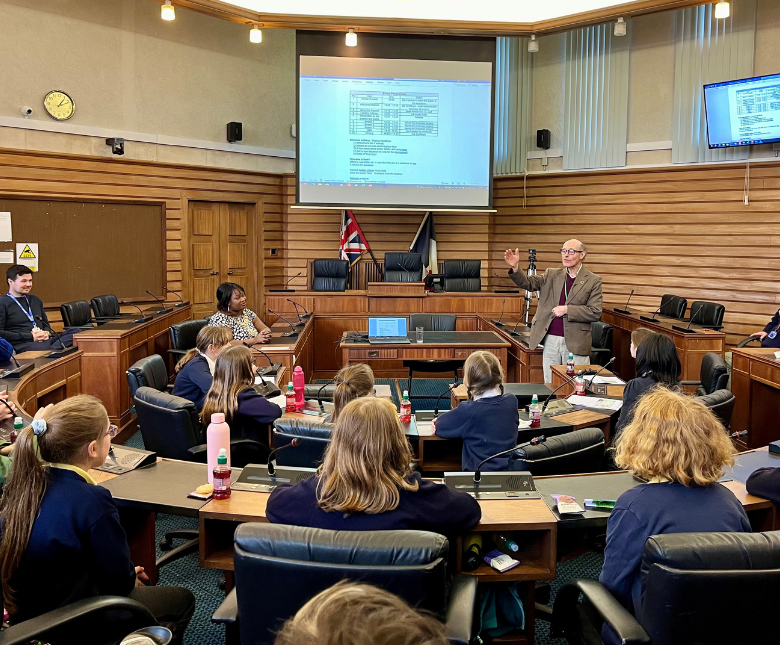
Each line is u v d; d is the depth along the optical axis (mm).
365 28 8828
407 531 1580
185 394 3926
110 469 2645
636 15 8336
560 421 3701
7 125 7957
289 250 11055
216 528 2416
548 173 10375
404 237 11023
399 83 9500
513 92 10570
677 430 1834
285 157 10883
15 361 4434
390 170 9641
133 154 9156
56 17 8305
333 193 9625
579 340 5328
